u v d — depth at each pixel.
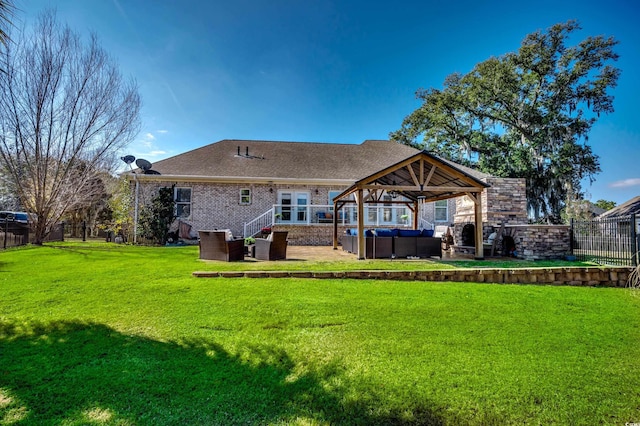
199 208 16.09
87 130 13.28
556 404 2.50
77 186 13.46
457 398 2.54
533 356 3.31
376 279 7.06
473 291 6.14
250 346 3.43
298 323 4.14
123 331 3.77
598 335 3.93
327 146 20.89
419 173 10.45
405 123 29.86
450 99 26.47
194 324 4.03
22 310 4.46
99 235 18.84
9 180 12.94
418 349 3.43
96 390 2.55
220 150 18.98
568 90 22.83
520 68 24.53
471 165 26.77
